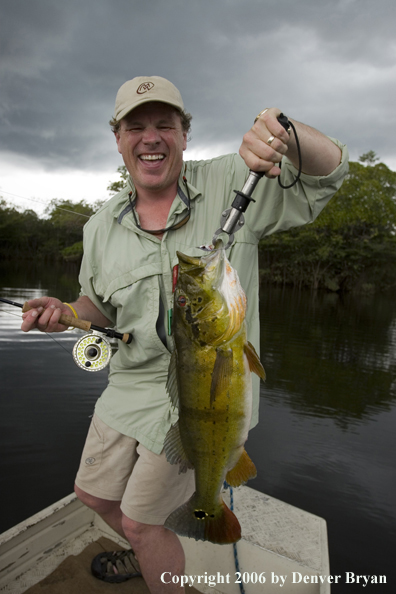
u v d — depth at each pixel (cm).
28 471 588
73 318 230
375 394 1012
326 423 834
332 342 1602
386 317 2477
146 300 237
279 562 269
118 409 248
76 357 261
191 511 192
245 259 235
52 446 657
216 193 241
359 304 3356
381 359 1351
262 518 310
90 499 259
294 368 1215
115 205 247
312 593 260
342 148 213
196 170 249
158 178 228
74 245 5966
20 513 503
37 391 865
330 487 613
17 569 282
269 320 2080
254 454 701
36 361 1059
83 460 263
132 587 279
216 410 181
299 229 4419
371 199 4219
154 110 218
